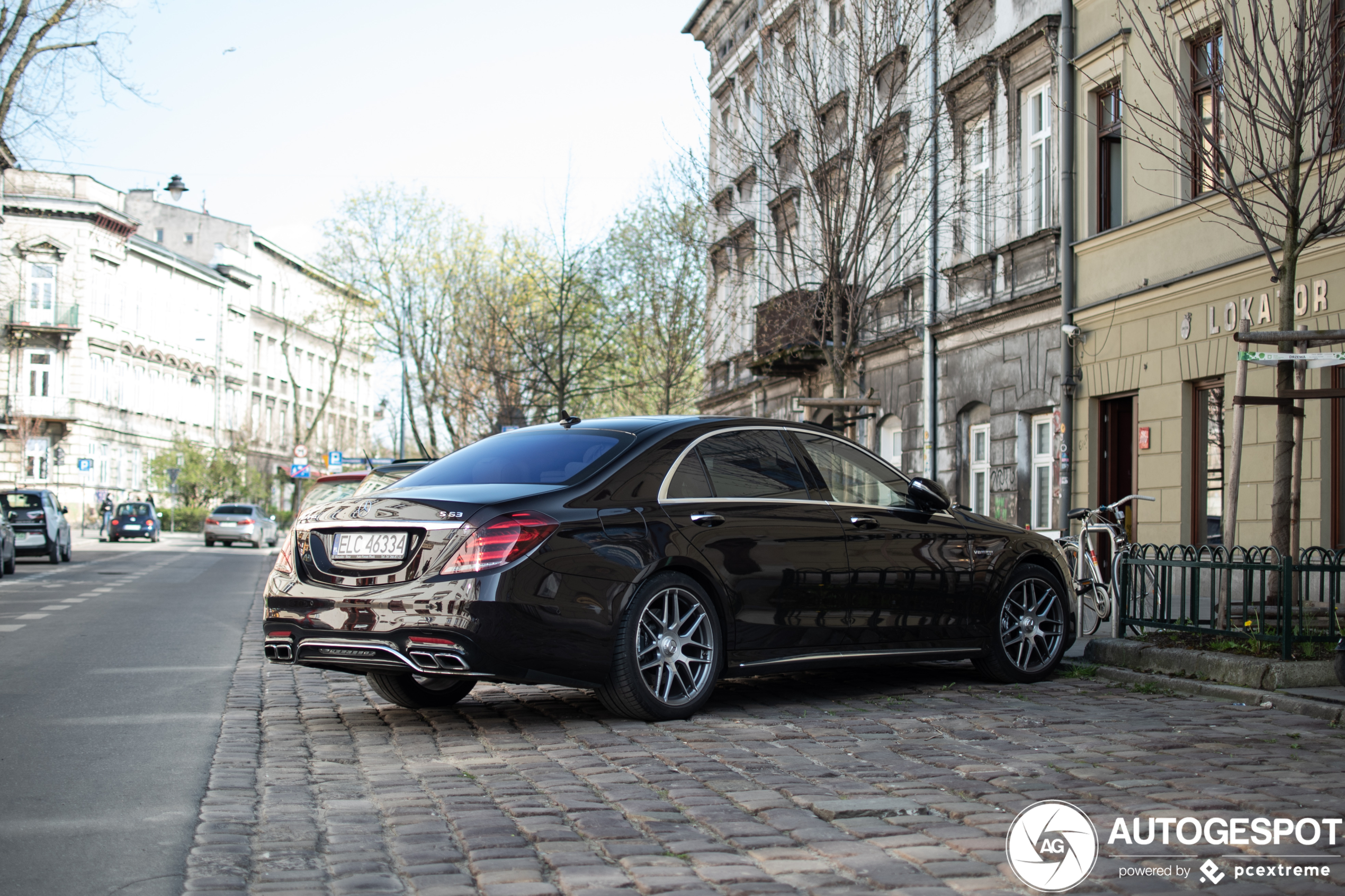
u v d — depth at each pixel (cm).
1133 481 1559
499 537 657
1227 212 1370
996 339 1898
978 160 1961
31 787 552
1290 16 962
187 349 7531
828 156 1694
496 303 3809
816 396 2627
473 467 752
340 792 534
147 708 788
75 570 2755
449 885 398
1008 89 1858
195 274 7581
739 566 738
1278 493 896
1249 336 901
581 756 609
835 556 783
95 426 6350
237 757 614
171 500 6838
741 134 1989
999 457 1883
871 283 1714
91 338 6300
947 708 761
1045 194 1772
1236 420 909
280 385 8981
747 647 742
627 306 3581
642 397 3941
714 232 2942
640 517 708
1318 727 685
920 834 453
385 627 659
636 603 693
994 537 878
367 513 686
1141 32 1496
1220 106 1106
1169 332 1481
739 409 3247
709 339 3103
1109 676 901
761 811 488
